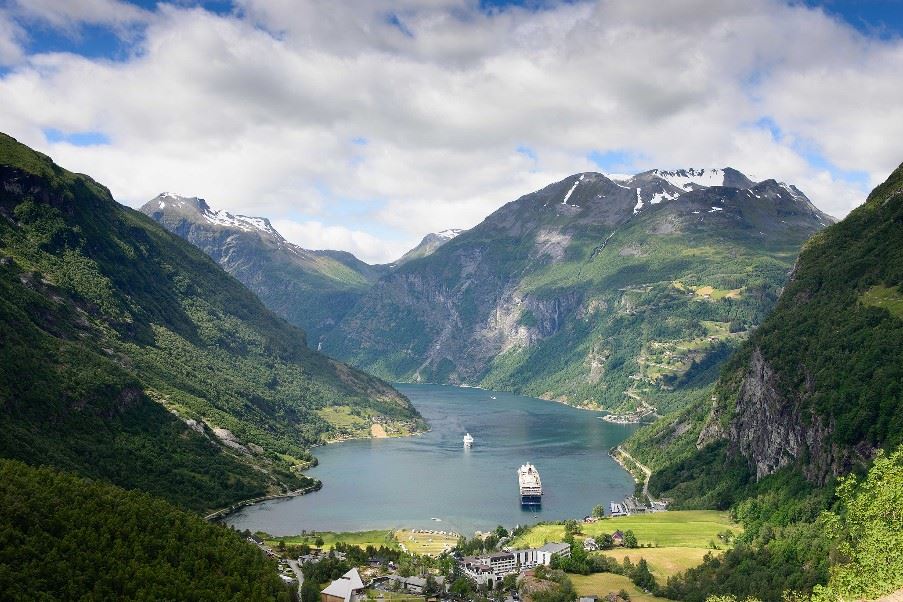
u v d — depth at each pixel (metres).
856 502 135.12
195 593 160.12
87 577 152.88
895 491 123.69
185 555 175.75
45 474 190.38
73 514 171.25
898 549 115.69
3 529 155.00
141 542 174.00
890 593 103.56
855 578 118.75
